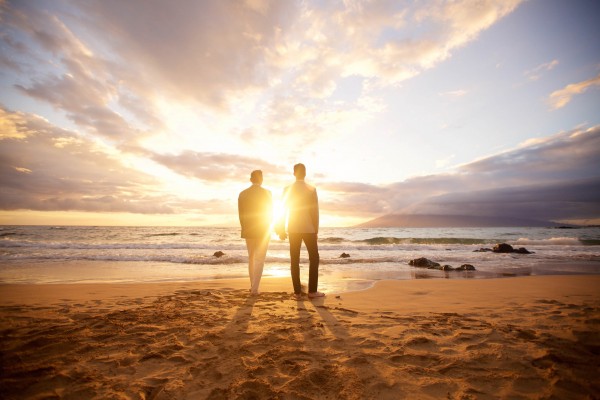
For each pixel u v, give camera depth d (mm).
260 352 2203
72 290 4832
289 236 4613
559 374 1828
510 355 2117
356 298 4297
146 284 5480
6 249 14727
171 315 3186
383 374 1867
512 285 5508
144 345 2332
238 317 3143
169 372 1909
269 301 4004
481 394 1644
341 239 28422
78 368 1947
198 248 17203
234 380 1798
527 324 2873
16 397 1607
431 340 2436
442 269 8727
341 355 2148
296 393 1654
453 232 46812
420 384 1753
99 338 2479
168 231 50438
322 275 7359
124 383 1770
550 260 11391
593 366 1938
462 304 3908
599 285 5527
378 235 38781
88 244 17828
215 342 2400
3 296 4355
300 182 4672
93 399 1604
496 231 49250
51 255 11562
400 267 9352
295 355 2141
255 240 4602
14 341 2367
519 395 1626
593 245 20109
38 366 1959
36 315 3199
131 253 13680
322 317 3176
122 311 3352
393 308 3676
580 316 3146
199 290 4832
